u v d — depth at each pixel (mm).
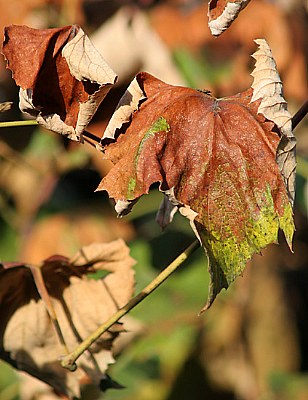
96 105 983
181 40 1388
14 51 994
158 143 983
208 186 984
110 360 1081
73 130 992
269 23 1394
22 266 1067
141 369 1395
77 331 1078
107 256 1065
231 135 986
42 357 1089
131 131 988
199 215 983
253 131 985
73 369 1021
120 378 1379
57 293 1080
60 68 989
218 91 1371
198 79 1374
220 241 981
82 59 983
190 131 988
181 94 992
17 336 1088
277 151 983
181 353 1413
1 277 1076
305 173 1312
